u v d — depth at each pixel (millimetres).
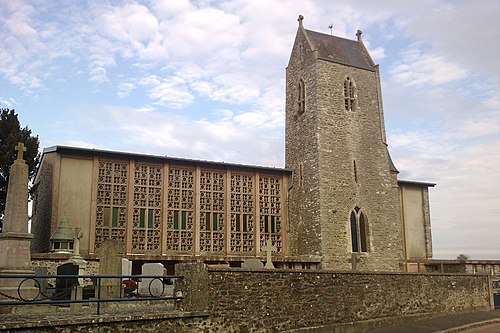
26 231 17422
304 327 16469
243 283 15055
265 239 31984
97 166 27594
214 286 14359
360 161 33344
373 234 32500
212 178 30953
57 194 26344
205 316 13945
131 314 12695
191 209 29812
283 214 33156
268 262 25516
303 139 33656
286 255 32406
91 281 20859
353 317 18234
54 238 24562
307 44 34781
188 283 13922
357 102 34375
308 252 31422
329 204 31344
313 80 33562
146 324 12781
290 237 32969
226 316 14438
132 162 28562
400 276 20672
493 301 25109
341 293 18031
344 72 34500
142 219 28297
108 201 27641
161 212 28797
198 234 29531
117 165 28359
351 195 32312
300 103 34656
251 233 31500
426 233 39125
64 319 11523
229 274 14781
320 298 17234
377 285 19547
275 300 15820
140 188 28594
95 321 11922
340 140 32969
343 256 30922
